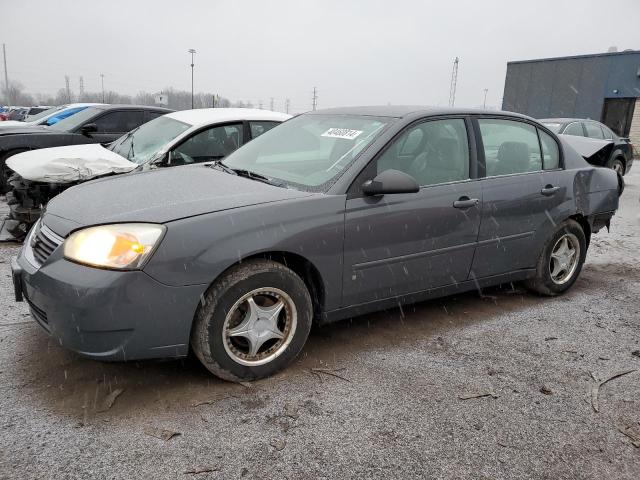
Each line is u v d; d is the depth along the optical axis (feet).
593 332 12.54
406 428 8.45
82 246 8.41
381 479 7.32
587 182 14.69
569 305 14.32
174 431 8.13
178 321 8.64
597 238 22.65
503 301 14.40
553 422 8.81
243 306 9.45
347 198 10.14
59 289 8.23
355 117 12.32
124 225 8.51
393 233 10.74
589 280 16.66
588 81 82.89
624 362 11.05
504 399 9.43
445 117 12.10
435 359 10.84
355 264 10.39
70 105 38.09
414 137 11.41
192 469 7.35
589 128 38.34
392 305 11.44
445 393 9.53
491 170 12.62
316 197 9.91
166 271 8.39
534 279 14.32
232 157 13.10
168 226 8.50
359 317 12.85
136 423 8.30
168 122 20.53
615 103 81.41
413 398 9.32
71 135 25.66
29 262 9.14
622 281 16.66
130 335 8.36
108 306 8.11
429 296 12.04
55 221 9.36
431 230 11.30
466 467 7.64
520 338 12.05
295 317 9.87
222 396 9.15
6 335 11.08
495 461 7.80
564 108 86.89
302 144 12.09
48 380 9.43
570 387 9.95
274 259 9.84
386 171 10.19
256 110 21.86
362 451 7.87
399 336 11.89
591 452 8.10
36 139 24.84
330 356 10.80
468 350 11.32
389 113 11.97
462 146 12.19
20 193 17.26
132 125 27.73
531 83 91.20
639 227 25.16
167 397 9.05
